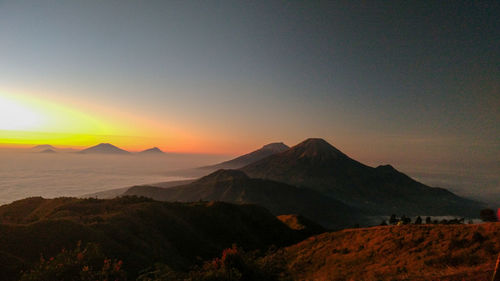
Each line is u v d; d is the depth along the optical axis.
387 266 18.61
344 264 22.66
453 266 14.48
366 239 27.41
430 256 17.73
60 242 23.36
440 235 21.55
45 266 9.70
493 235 17.72
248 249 47.12
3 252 18.33
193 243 39.50
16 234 22.33
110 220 34.03
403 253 20.61
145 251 28.27
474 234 18.70
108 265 9.78
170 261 28.81
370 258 22.11
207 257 36.41
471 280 9.30
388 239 25.05
